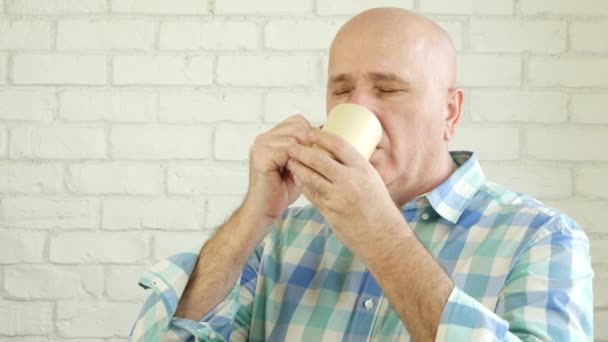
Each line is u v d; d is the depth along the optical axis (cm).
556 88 186
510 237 115
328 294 123
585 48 186
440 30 125
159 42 188
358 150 105
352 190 99
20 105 188
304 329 121
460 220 122
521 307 106
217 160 187
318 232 131
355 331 118
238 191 186
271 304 127
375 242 100
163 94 188
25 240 186
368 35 119
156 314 119
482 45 187
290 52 187
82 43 188
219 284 119
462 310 96
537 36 187
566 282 108
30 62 188
